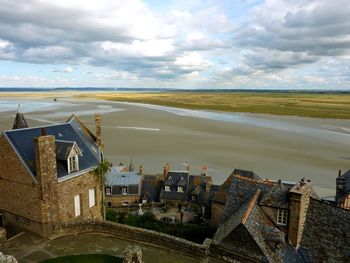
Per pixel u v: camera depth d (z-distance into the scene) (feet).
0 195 79.77
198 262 61.21
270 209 63.77
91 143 101.71
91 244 69.15
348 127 369.50
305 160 219.00
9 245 68.23
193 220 133.69
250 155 229.45
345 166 205.57
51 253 65.26
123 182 156.66
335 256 56.24
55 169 73.56
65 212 78.79
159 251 65.67
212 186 152.87
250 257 56.85
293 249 59.47
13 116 410.52
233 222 64.03
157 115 463.01
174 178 158.92
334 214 60.39
